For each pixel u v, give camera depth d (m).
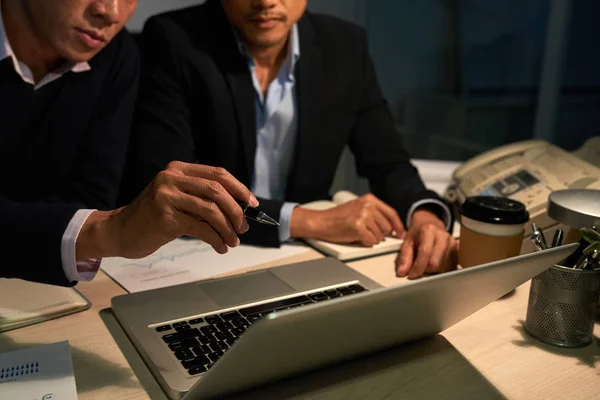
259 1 1.29
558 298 0.80
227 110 1.42
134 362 0.73
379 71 2.21
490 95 2.28
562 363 0.78
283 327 0.54
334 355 0.70
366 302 0.57
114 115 1.26
